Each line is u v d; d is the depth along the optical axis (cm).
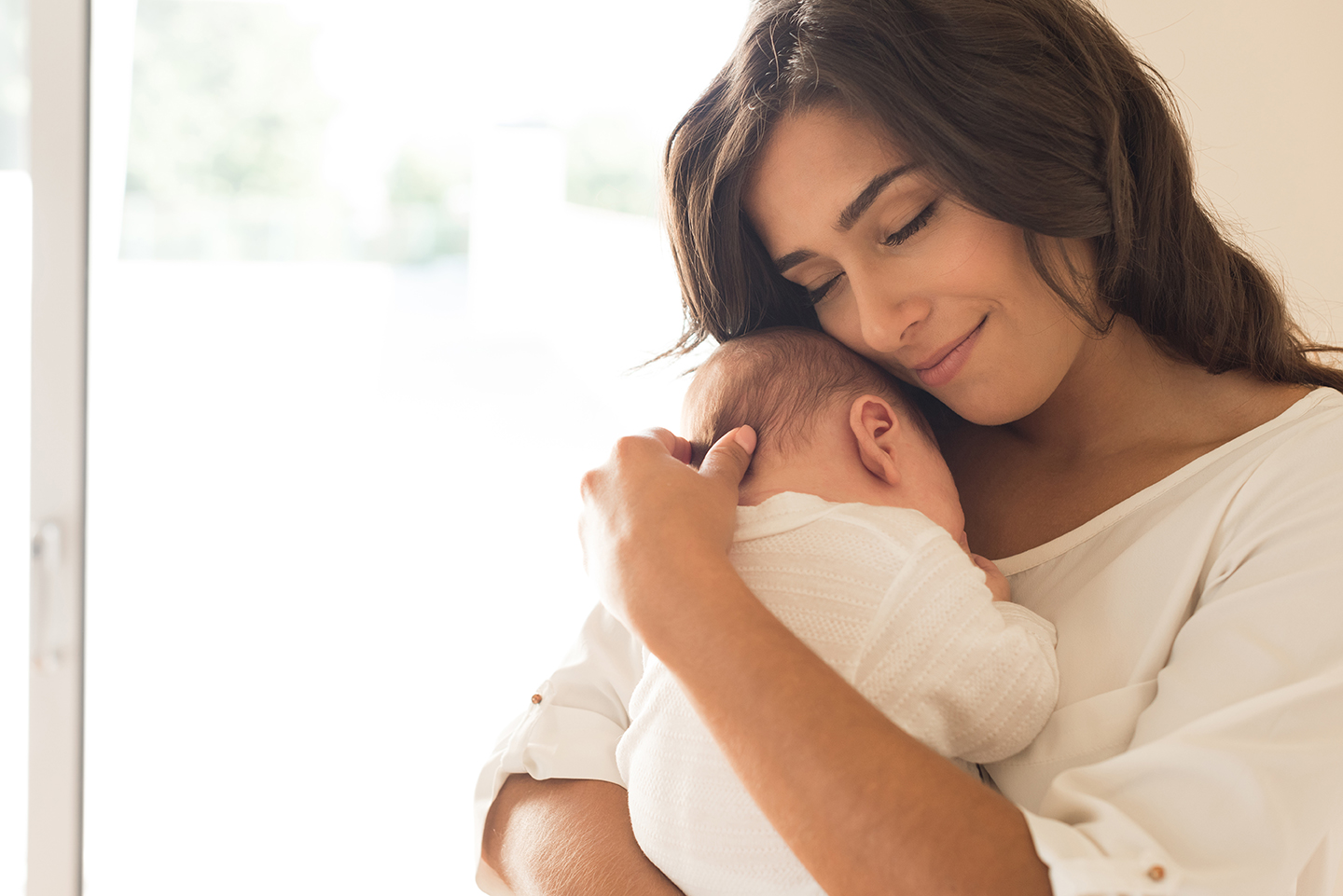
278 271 1238
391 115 1725
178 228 1324
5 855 199
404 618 416
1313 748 61
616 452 78
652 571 68
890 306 88
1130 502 90
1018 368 89
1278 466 80
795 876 70
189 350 812
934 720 75
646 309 655
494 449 646
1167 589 82
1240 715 63
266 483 554
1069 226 84
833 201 87
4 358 188
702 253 104
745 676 62
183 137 1652
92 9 180
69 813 196
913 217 86
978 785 59
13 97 182
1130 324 95
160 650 380
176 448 595
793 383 96
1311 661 65
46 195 180
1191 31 156
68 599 192
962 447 109
